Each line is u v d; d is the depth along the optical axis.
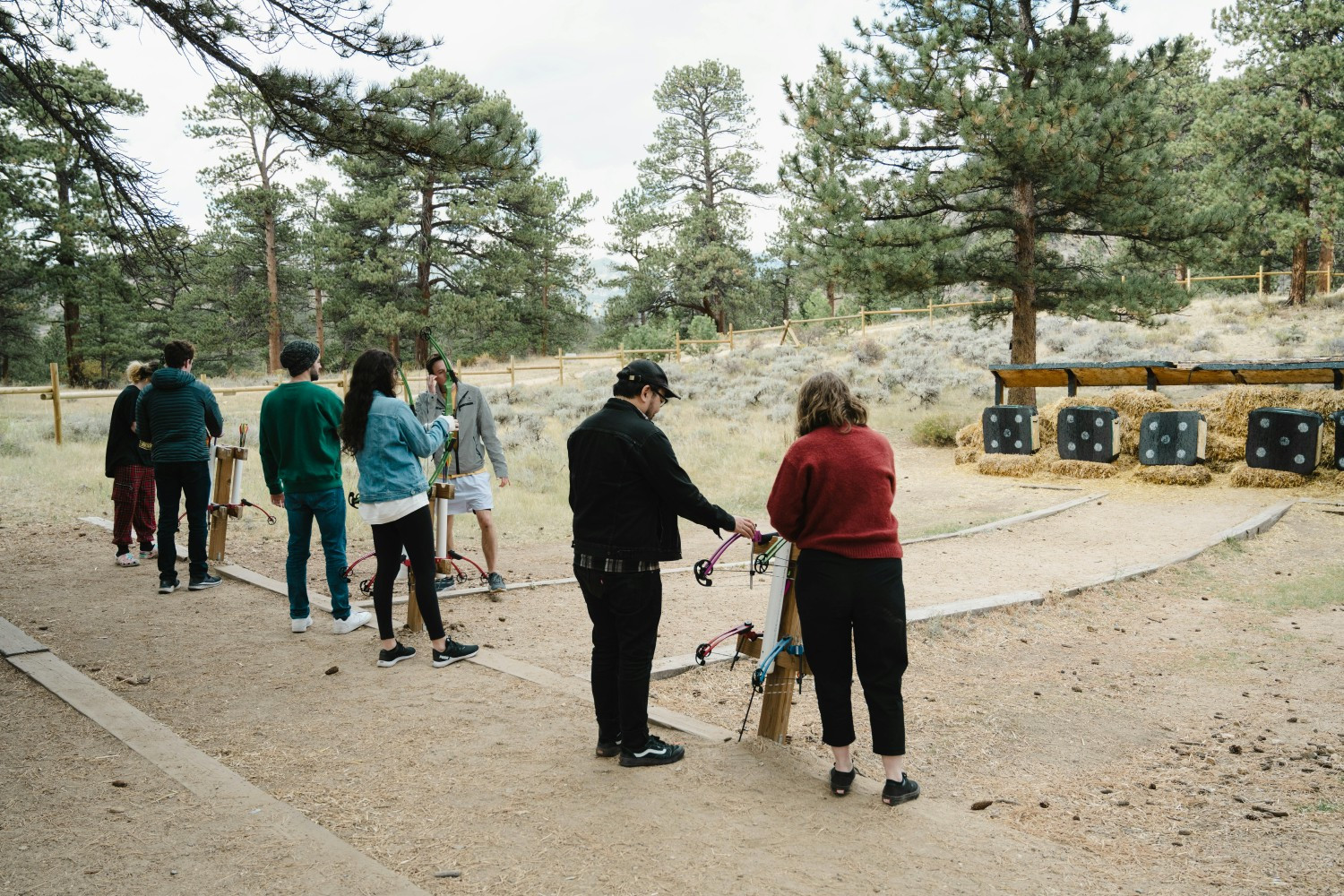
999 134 16.08
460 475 7.59
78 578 7.89
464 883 3.04
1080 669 6.14
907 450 19.19
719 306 50.84
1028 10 18.25
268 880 3.01
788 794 3.85
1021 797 4.11
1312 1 27.91
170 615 6.74
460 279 45.28
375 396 5.41
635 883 3.06
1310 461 12.72
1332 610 7.56
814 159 17.77
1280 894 3.16
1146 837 3.67
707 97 50.84
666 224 50.78
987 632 6.94
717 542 11.45
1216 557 9.48
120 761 4.04
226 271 46.16
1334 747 4.70
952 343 29.69
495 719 4.70
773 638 4.33
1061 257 19.97
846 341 32.88
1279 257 34.41
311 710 4.82
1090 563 9.27
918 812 3.74
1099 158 16.25
